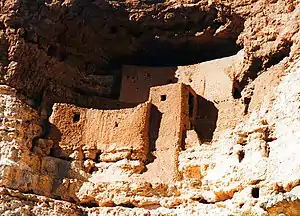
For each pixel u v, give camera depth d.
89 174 29.44
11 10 30.59
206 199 26.86
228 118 29.77
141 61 33.94
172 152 28.78
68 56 32.50
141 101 32.00
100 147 29.86
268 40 28.86
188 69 32.00
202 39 32.19
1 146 28.58
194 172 27.95
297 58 27.02
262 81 28.34
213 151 27.92
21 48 30.56
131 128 29.69
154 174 28.62
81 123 30.31
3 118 29.22
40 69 31.25
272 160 25.53
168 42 32.72
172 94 30.05
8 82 30.25
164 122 29.64
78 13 31.72
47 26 31.20
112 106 32.25
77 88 32.62
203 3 31.31
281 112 26.45
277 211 20.36
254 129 26.78
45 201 27.94
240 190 25.86
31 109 30.16
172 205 27.33
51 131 30.09
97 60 33.38
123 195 28.11
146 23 32.28
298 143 25.00
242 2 30.25
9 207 27.19
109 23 32.41
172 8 31.73
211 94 30.88
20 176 28.27
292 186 24.17
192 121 30.11
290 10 28.59
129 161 29.16
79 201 28.62
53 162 29.50
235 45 32.03
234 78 30.62
